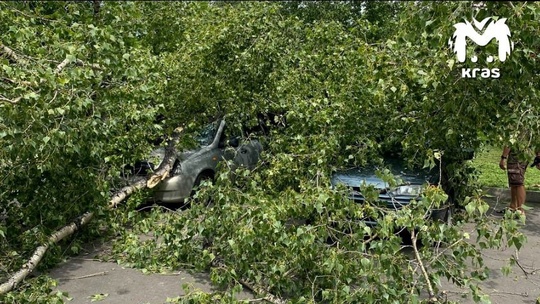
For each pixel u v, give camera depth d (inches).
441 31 154.6
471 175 268.2
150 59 259.1
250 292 196.7
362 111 238.5
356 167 250.8
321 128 234.7
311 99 242.4
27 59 204.5
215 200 203.9
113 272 226.5
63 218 233.6
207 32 283.3
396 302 156.0
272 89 277.3
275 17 297.3
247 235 173.8
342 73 259.0
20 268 206.4
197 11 376.5
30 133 183.8
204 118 300.0
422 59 190.7
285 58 285.7
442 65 178.1
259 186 221.3
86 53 207.8
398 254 168.7
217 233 203.3
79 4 353.1
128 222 285.7
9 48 209.9
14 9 239.0
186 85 279.1
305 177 220.8
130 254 232.5
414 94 220.5
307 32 300.7
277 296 180.7
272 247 179.2
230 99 284.0
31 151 187.8
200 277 217.5
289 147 239.3
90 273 225.9
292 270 180.4
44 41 223.9
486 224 167.3
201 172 338.0
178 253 220.4
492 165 454.6
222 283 184.2
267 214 175.2
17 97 182.1
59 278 220.4
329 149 222.7
